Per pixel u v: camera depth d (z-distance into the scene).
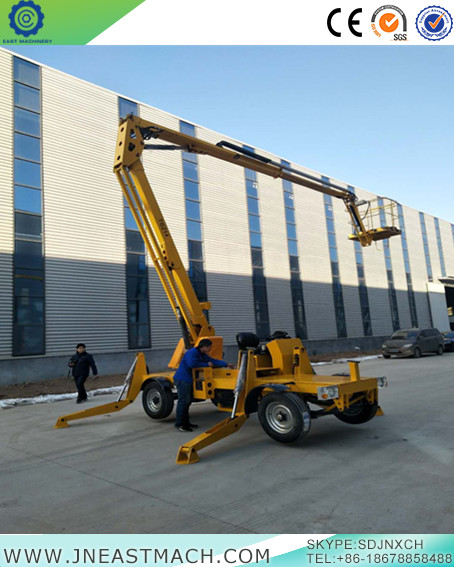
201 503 3.83
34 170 15.04
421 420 6.84
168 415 7.80
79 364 10.56
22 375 13.66
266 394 6.02
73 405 10.25
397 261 33.81
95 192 16.64
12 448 6.18
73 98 16.66
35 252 14.62
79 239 15.85
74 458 5.52
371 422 6.88
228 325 20.77
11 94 14.82
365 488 4.01
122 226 17.27
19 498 4.12
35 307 14.34
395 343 21.34
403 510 3.48
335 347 26.33
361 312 29.05
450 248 41.38
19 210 14.42
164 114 19.92
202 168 21.14
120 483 4.46
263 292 22.86
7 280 13.79
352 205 11.55
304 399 6.23
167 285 7.77
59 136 15.95
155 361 17.31
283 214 25.03
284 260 24.42
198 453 5.52
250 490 4.10
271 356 6.86
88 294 15.77
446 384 10.84
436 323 36.31
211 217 21.06
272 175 9.85
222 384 6.71
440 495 3.74
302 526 3.31
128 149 7.57
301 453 5.30
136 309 17.12
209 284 20.36
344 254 28.81
